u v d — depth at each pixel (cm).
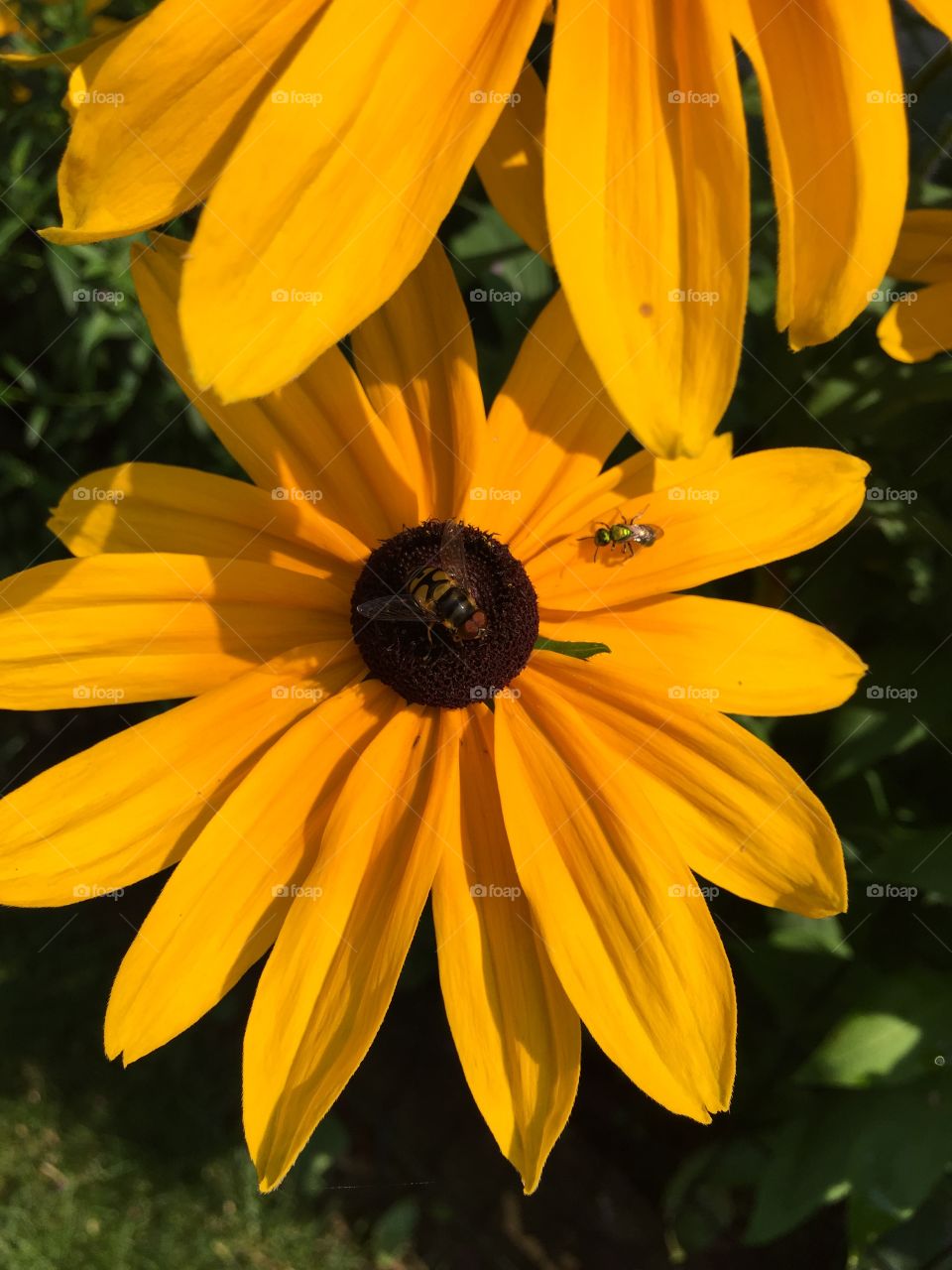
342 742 13
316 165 7
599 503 14
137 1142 25
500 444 14
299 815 13
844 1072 17
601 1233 25
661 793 13
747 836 13
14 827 12
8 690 12
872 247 8
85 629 13
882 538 19
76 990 26
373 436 14
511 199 12
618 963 12
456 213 20
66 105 10
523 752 13
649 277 8
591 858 12
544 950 12
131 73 8
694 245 8
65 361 23
